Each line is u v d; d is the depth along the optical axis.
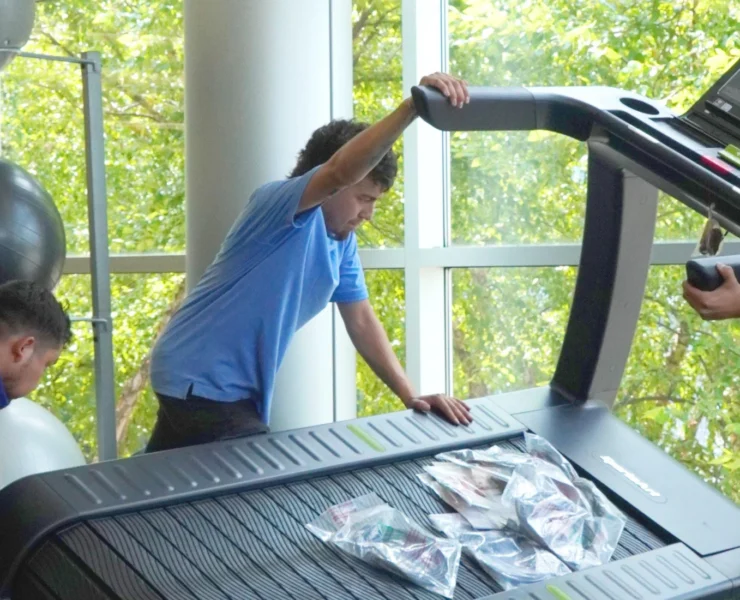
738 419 3.18
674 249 3.25
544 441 2.23
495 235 3.73
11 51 3.43
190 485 1.94
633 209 2.31
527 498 1.94
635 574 1.76
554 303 3.57
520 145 3.63
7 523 1.79
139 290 4.56
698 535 1.93
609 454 2.22
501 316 3.71
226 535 1.80
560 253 3.51
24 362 2.21
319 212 2.31
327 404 3.69
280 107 3.47
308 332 3.62
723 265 1.57
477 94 1.98
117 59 4.55
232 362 2.41
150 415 4.57
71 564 1.68
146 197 4.54
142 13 4.50
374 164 2.07
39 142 4.81
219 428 2.40
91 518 1.80
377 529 1.83
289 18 3.46
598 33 3.43
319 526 1.86
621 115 2.04
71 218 4.76
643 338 3.35
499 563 1.78
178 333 2.46
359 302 2.63
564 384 2.47
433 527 1.89
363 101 3.97
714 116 2.02
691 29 3.22
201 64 3.49
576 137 2.13
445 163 3.85
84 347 4.72
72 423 4.75
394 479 2.06
